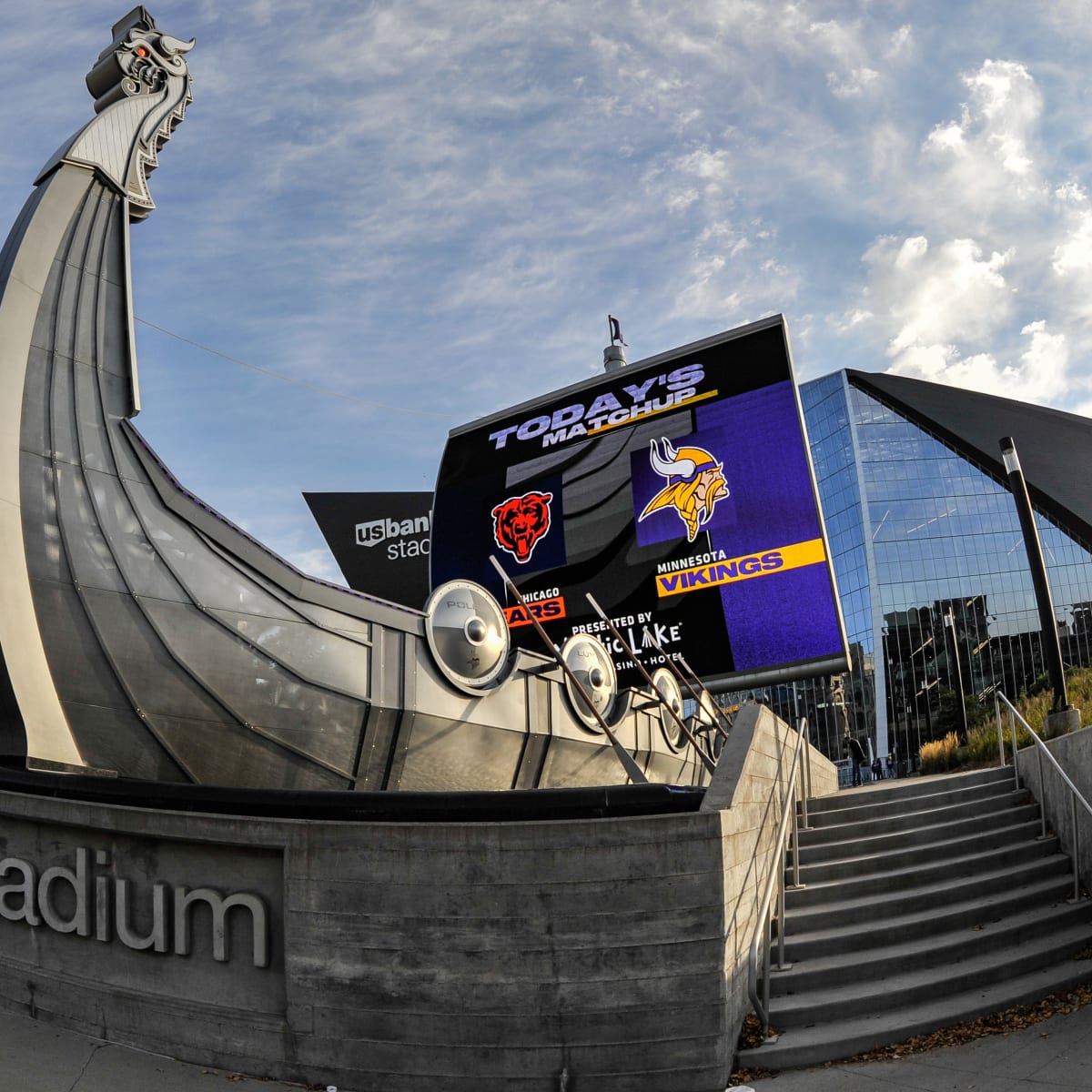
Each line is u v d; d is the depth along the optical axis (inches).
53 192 584.7
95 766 514.6
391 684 644.1
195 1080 283.0
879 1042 291.4
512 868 280.5
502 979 275.4
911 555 3681.1
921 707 3538.4
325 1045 281.6
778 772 423.2
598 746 827.4
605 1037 271.6
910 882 395.2
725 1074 271.0
